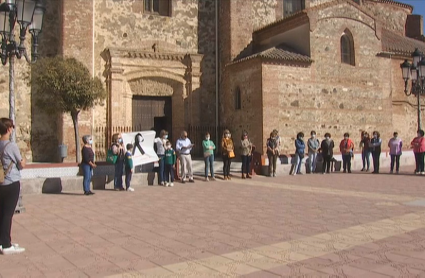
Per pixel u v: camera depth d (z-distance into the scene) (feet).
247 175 62.23
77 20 75.15
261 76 73.05
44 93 65.00
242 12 86.43
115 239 25.82
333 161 71.31
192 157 84.23
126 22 82.23
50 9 79.41
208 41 88.89
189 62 86.07
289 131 74.59
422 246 22.88
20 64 76.84
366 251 22.13
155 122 85.97
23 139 76.79
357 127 81.20
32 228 29.22
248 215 32.86
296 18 78.89
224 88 85.56
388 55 85.35
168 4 87.10
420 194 42.78
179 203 39.50
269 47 85.46
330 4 78.79
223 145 60.64
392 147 66.18
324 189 48.08
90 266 20.61
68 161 72.90
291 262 20.53
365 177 60.80
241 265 20.22
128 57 81.15
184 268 19.95
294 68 75.46
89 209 36.73
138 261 21.24
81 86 63.26
